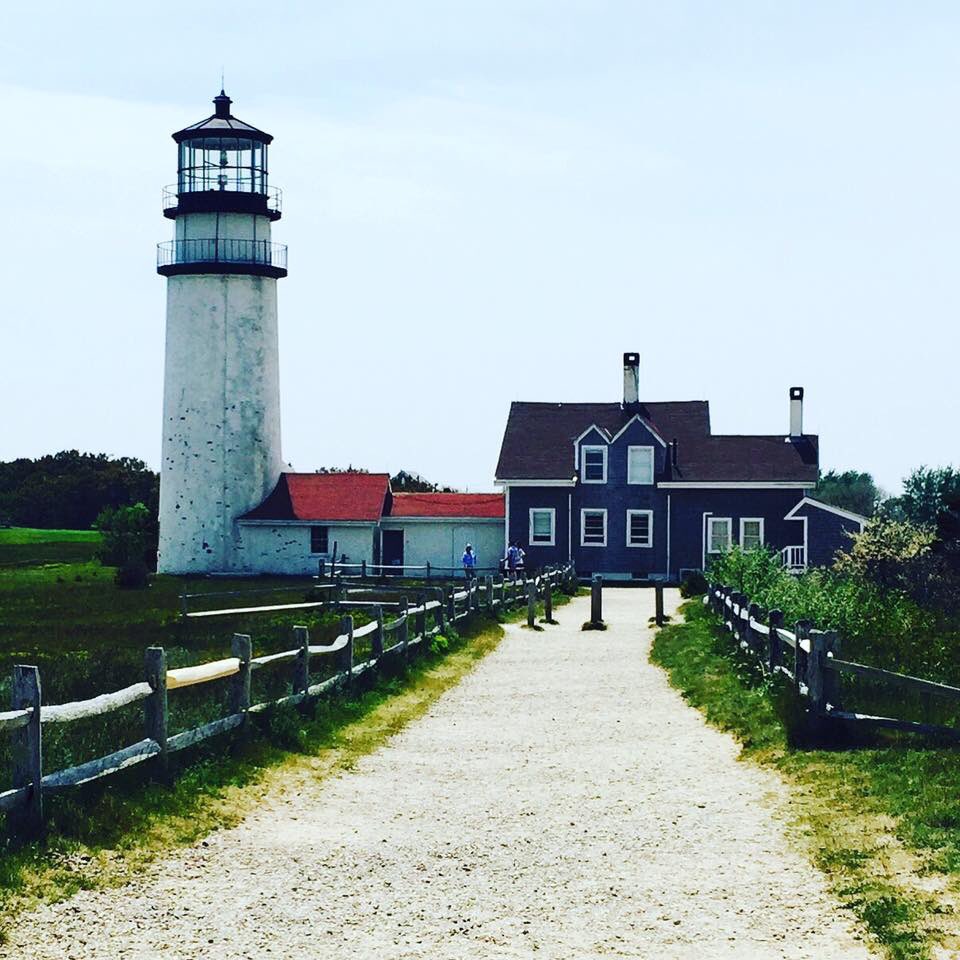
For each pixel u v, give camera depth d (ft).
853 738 48.78
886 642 71.97
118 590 160.04
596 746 52.90
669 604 141.59
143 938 29.22
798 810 40.19
